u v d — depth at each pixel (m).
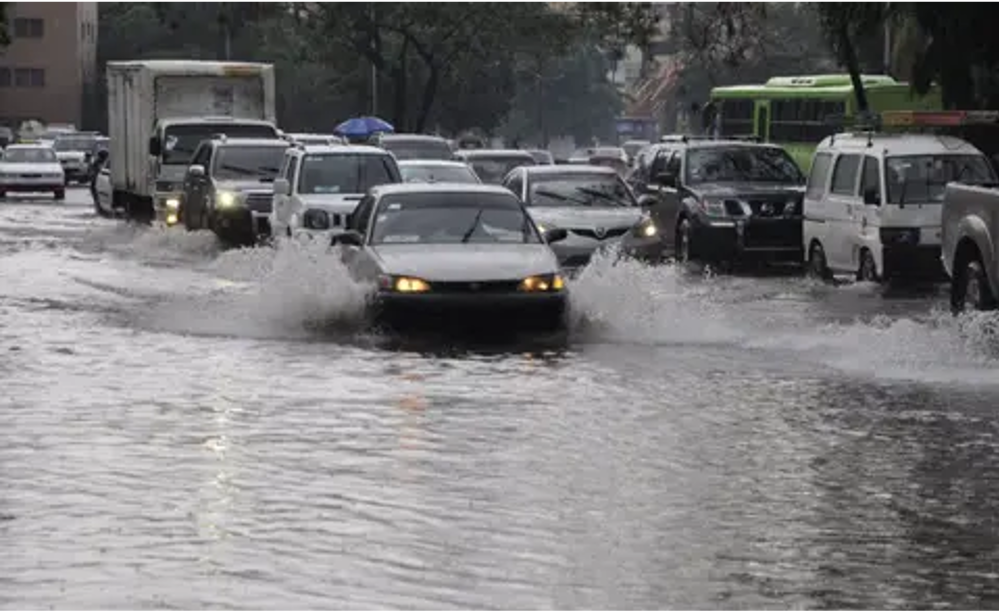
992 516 27.22
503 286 48.81
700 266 78.50
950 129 74.75
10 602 21.72
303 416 36.47
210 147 89.69
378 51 176.75
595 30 160.75
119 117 112.19
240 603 21.75
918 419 36.50
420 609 21.55
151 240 90.62
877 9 83.25
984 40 79.38
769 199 77.19
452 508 27.47
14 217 121.75
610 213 71.38
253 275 72.38
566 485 29.36
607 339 50.19
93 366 44.44
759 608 21.77
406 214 52.53
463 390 40.31
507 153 103.06
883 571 23.70
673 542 25.27
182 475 30.03
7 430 34.72
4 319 55.62
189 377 42.38
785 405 38.31
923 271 65.88
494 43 180.12
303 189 72.62
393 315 48.91
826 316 57.03
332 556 24.27
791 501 28.25
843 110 99.56
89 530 25.78
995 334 46.53
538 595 22.27
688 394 39.91
